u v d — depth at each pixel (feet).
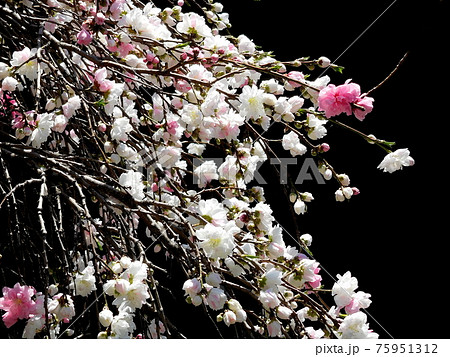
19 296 4.80
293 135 5.84
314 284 5.26
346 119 12.10
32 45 6.34
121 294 4.30
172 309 8.65
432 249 11.41
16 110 5.77
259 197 5.65
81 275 5.07
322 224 12.20
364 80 12.01
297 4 11.99
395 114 11.89
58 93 5.69
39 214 4.58
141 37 5.66
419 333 11.25
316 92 5.68
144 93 7.43
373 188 12.05
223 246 4.47
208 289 4.34
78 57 6.31
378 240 11.89
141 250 4.83
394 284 11.61
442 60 11.19
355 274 11.91
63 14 6.25
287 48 12.39
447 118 11.46
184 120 5.53
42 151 5.29
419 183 11.72
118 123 5.42
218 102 5.44
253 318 6.49
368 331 4.79
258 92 5.41
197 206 5.35
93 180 5.16
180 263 5.34
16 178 6.73
